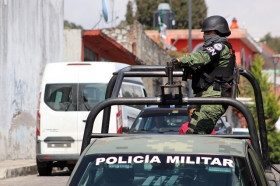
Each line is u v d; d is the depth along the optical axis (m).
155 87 88.69
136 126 31.84
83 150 13.41
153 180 11.99
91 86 37.69
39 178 36.25
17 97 46.12
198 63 14.75
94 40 63.47
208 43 15.27
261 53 150.00
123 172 12.18
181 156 12.30
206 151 12.42
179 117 31.92
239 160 12.23
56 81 37.97
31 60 49.09
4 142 43.72
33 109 49.25
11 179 35.44
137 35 82.75
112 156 12.51
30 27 49.00
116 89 15.12
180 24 185.25
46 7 52.81
